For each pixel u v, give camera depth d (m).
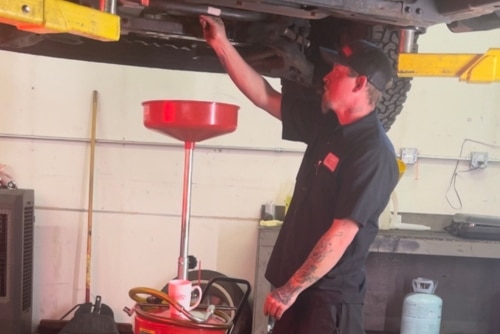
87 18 1.11
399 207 3.72
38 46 2.06
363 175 1.62
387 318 3.69
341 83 1.69
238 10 1.66
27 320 3.52
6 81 3.62
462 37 3.62
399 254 3.65
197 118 1.74
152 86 3.67
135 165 3.71
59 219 3.73
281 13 1.48
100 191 3.71
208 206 3.71
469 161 3.70
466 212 3.73
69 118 3.68
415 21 1.48
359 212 1.59
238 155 3.69
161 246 3.75
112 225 3.73
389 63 1.72
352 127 1.71
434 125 3.69
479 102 3.67
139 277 3.76
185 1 1.47
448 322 3.70
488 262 3.65
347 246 1.63
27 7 0.99
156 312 1.72
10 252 3.34
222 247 3.73
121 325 3.72
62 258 3.75
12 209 3.33
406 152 3.67
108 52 2.13
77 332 3.34
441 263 3.66
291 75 1.99
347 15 1.46
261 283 3.21
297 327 1.76
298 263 1.76
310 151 1.87
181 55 2.19
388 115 2.05
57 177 3.71
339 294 1.71
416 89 3.66
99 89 3.67
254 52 1.99
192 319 1.64
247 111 3.67
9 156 3.68
